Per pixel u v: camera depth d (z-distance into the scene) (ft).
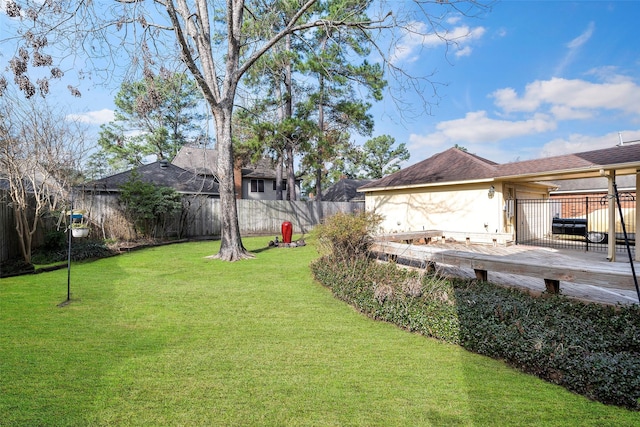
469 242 38.86
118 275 23.52
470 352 11.61
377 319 14.78
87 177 39.68
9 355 10.78
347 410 8.21
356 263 20.99
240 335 12.88
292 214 62.95
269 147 54.70
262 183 93.35
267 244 43.50
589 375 8.87
